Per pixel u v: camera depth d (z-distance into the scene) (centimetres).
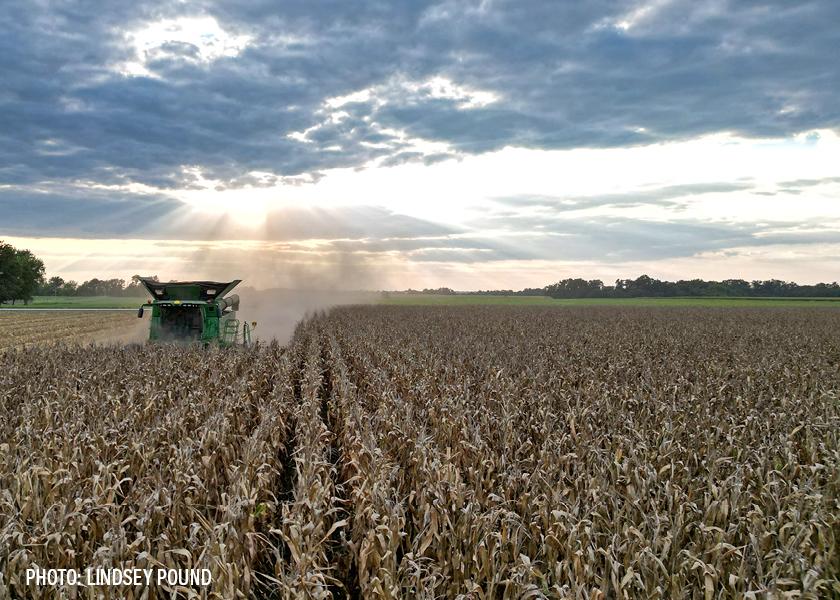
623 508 746
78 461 910
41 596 655
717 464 934
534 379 1656
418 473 931
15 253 11006
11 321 5466
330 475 974
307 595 622
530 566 624
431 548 750
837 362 2406
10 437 1062
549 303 11244
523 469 955
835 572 655
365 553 695
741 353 2430
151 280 2242
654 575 620
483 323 4472
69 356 1989
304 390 1580
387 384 1561
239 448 1113
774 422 1221
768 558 653
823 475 924
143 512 732
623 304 10512
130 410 1238
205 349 2147
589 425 1168
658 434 1100
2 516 731
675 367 1973
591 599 586
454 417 1196
